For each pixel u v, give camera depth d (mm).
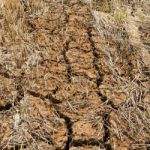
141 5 2844
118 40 2475
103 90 2135
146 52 2441
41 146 1797
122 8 2760
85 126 1917
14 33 2303
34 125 1868
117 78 2221
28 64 2178
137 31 2600
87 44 2408
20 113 1902
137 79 2238
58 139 1844
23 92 2033
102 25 2549
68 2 2711
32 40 2344
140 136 1934
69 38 2420
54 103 2021
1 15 2408
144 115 2031
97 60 2318
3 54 2188
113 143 1876
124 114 2020
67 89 2100
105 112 2010
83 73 2213
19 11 2480
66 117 1952
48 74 2154
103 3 2746
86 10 2666
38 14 2553
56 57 2277
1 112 1917
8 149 1767
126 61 2357
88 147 1848
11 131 1823
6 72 2115
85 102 2043
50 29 2465
